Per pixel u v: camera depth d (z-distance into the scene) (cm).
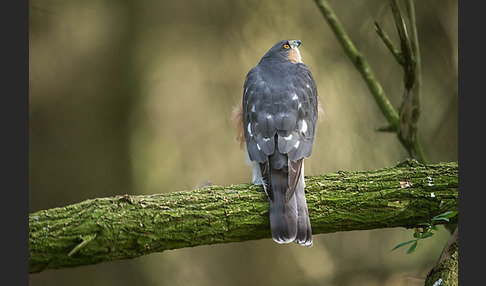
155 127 1380
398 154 1198
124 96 1366
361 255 1271
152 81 1393
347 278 1211
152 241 693
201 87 1366
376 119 1217
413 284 1182
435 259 1188
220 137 1354
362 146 1211
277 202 712
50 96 1354
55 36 1345
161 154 1370
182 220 699
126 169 1354
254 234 724
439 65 1147
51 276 1307
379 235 1251
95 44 1373
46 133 1345
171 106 1401
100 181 1345
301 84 841
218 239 715
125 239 684
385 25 1158
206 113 1366
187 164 1352
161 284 1295
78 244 664
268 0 1295
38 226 669
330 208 729
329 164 1217
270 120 785
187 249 1323
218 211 709
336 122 1233
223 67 1349
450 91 1144
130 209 692
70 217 679
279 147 761
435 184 744
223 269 1320
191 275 1305
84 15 1359
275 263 1322
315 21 1269
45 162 1339
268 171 744
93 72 1368
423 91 1155
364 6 1166
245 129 809
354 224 738
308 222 708
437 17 1138
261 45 1309
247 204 720
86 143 1354
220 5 1329
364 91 1230
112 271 1315
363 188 738
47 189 1330
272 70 877
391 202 736
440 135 1144
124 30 1370
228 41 1327
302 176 747
